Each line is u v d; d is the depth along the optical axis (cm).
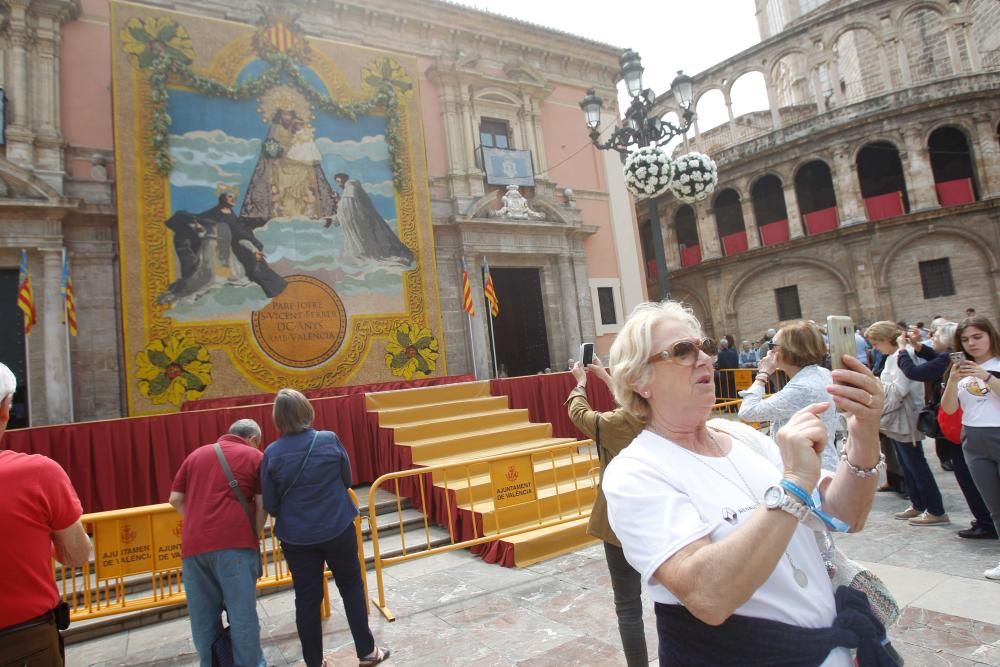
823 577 147
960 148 2255
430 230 1380
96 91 1155
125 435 737
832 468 350
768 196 2559
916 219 2088
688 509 135
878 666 136
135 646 450
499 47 1650
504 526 587
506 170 1577
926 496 530
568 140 1758
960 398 425
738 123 2678
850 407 143
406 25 1506
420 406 906
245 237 1167
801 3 3266
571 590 471
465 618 434
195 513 353
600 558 548
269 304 1171
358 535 475
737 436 181
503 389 1068
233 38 1210
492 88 1608
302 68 1279
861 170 2394
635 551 135
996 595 373
